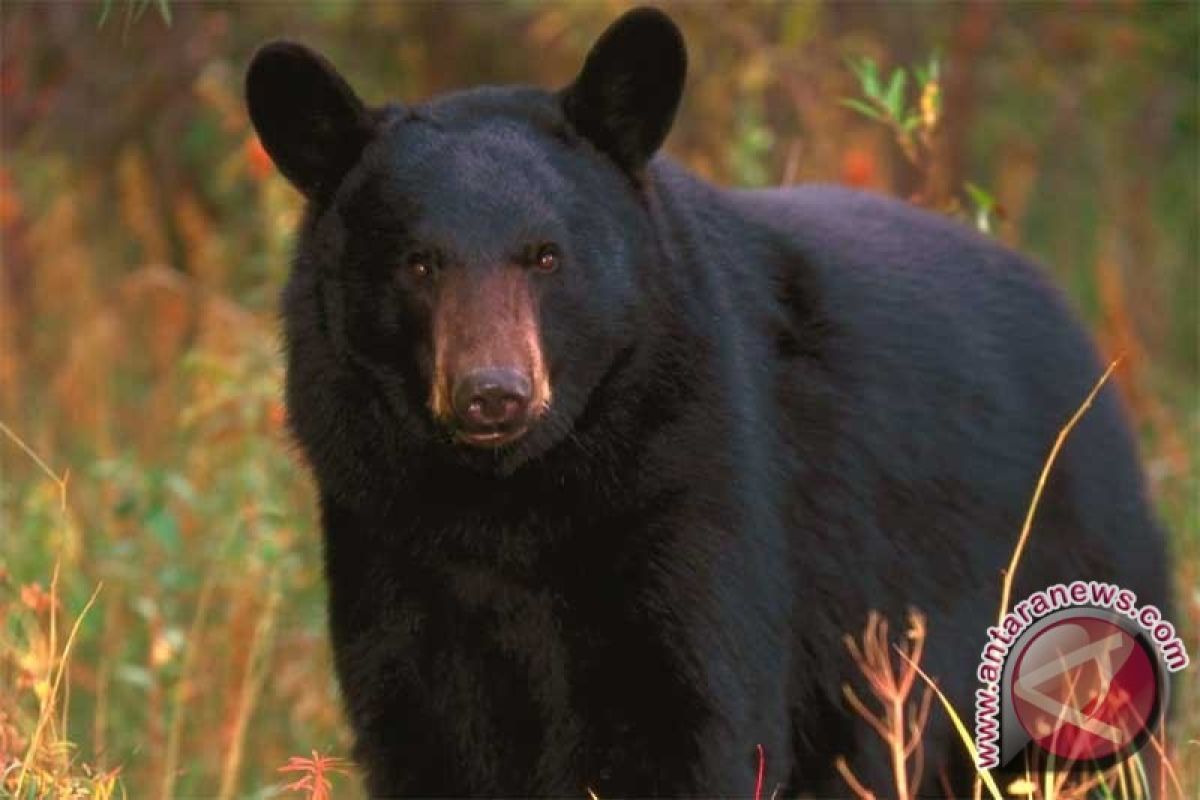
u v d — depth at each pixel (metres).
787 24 19.30
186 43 21.91
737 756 8.98
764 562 9.10
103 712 12.23
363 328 8.83
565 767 9.16
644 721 8.98
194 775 12.59
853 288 9.91
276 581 12.81
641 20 8.95
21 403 18.61
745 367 9.20
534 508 8.88
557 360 8.69
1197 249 23.62
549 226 8.66
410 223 8.71
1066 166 22.91
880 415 9.73
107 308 20.41
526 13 21.20
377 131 9.07
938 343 10.05
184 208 20.69
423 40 22.03
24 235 20.70
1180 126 23.39
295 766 8.77
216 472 14.88
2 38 21.98
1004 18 21.72
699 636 8.88
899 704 8.75
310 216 9.14
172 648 12.58
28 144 21.50
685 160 19.59
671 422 8.88
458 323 8.52
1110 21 22.11
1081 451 10.43
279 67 9.04
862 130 18.16
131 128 22.36
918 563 9.83
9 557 13.45
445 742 9.27
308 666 13.13
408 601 9.12
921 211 10.80
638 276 8.88
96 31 22.41
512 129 8.99
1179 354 22.86
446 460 8.86
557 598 8.99
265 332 14.95
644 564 8.89
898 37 20.88
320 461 9.12
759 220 9.84
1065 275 22.22
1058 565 10.24
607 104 9.04
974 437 10.02
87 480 16.45
